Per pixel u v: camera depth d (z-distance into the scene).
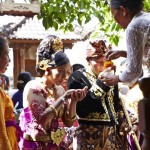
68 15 6.31
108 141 3.80
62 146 3.79
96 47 3.84
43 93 3.64
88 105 3.83
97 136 3.81
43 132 3.58
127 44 3.03
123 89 4.62
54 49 3.71
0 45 3.45
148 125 1.63
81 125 3.86
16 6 6.00
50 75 3.66
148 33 2.96
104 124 3.82
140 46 2.97
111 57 3.65
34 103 3.57
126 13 3.19
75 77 3.90
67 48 13.41
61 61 3.66
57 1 6.23
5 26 11.52
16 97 6.38
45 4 6.21
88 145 3.80
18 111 4.78
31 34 14.19
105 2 6.28
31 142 3.59
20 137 3.62
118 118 3.90
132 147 3.88
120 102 3.96
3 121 3.33
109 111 3.84
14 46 14.32
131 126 3.92
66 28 6.45
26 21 13.11
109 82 3.12
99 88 3.84
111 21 6.51
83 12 6.32
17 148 3.54
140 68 2.99
